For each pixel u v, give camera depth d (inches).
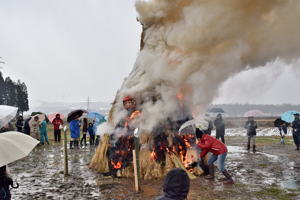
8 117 239.8
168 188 85.9
